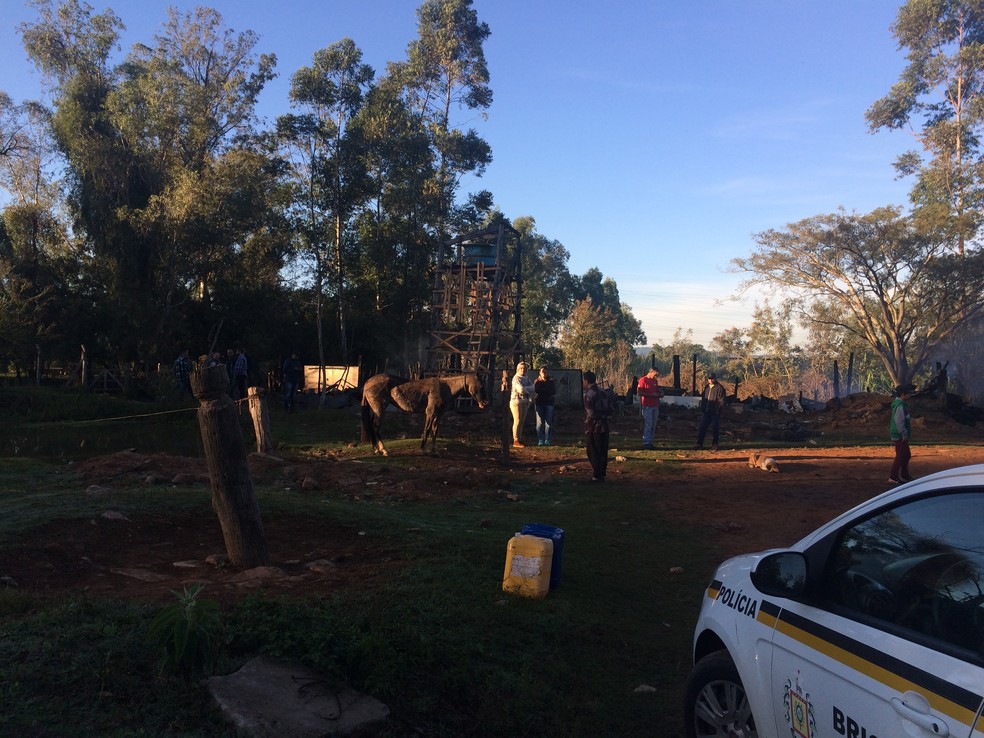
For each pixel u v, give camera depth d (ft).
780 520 32.42
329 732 11.71
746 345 225.76
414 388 49.11
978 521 8.59
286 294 128.16
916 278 154.20
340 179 121.60
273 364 120.98
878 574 9.56
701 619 13.00
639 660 17.49
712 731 12.22
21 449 48.85
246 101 123.95
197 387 20.34
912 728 7.81
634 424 80.12
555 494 37.35
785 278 164.76
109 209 114.93
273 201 121.90
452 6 140.97
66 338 106.32
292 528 25.59
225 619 14.80
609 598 21.27
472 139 141.28
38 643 13.28
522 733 13.73
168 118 116.78
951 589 8.50
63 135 119.85
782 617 10.64
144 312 106.83
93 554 21.72
